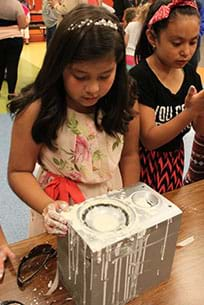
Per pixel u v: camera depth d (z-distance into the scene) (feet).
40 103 2.82
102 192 3.13
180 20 3.20
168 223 2.13
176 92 3.72
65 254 2.19
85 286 2.09
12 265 2.49
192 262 2.59
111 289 2.12
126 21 6.90
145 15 4.02
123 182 3.34
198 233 2.85
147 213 2.13
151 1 4.67
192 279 2.46
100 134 3.00
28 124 2.88
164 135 3.38
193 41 3.34
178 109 3.78
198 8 3.60
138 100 3.50
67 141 2.94
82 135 2.94
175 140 3.84
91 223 2.04
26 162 3.02
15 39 10.53
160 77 3.62
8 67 11.00
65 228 2.06
